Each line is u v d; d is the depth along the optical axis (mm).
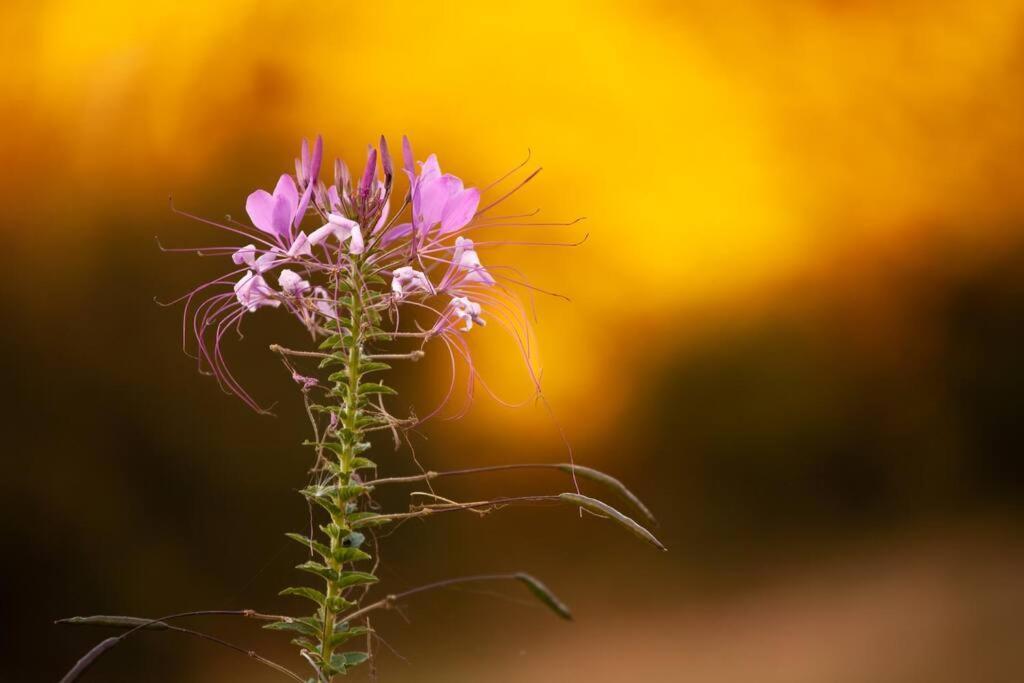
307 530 3533
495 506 1361
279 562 3508
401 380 3883
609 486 1351
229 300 1445
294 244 1366
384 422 1377
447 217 1382
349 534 1366
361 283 1374
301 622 1354
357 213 1372
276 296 1381
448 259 1406
